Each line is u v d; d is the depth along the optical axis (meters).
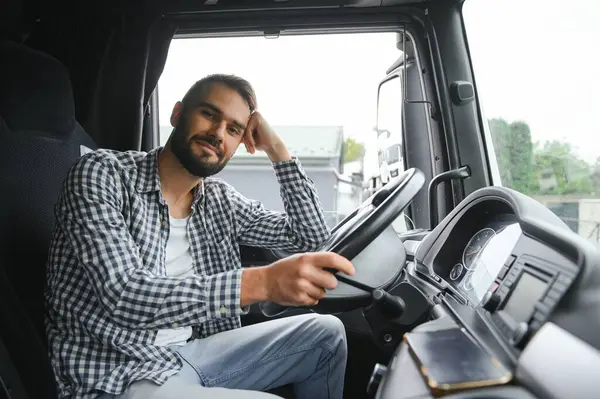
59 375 1.12
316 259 0.87
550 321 0.68
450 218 1.35
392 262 1.29
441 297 1.16
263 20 2.01
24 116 1.19
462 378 0.63
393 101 2.29
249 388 1.33
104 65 2.01
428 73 2.01
